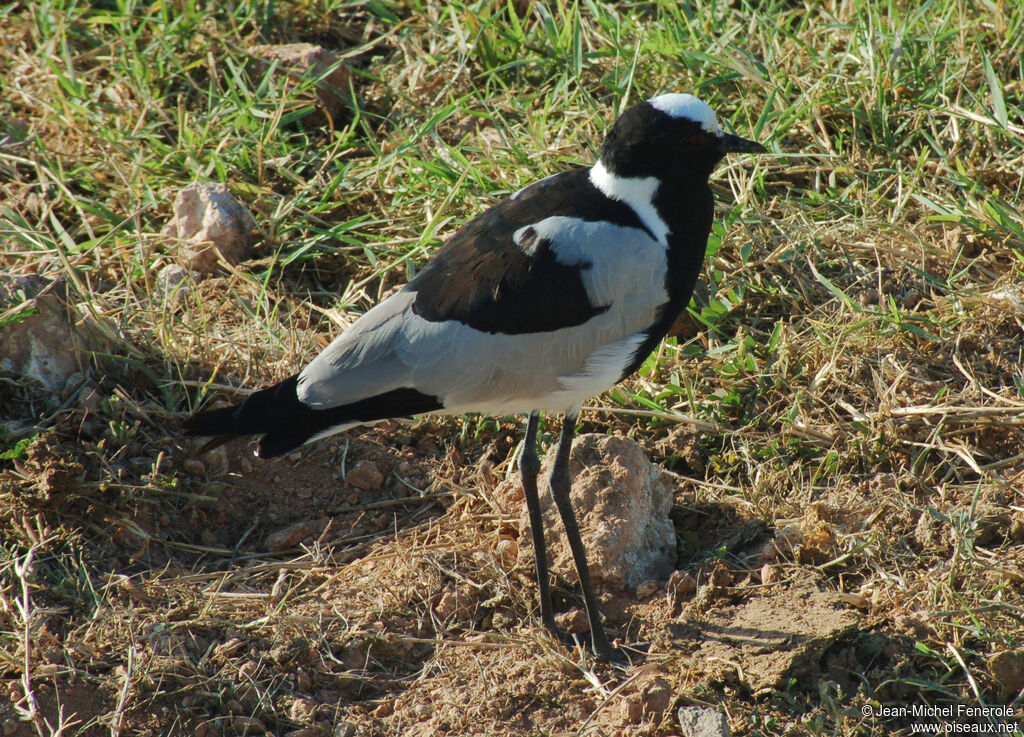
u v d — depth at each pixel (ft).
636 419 34.81
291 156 43.16
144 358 35.17
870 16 44.34
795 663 27.02
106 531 30.96
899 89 42.91
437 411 28.40
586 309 27.50
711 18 46.24
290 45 46.96
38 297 33.45
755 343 35.96
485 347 27.48
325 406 27.73
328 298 39.55
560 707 27.22
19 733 26.45
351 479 33.58
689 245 28.91
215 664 28.02
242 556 31.68
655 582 30.19
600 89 45.68
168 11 48.88
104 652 28.02
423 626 29.55
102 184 42.55
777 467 32.86
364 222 40.27
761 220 38.91
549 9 49.70
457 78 46.39
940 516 30.25
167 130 44.88
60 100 44.01
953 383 34.65
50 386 33.53
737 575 30.30
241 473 33.53
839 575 29.66
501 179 41.37
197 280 39.17
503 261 27.55
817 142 42.27
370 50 49.06
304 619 29.07
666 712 26.48
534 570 30.66
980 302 35.91
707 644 28.12
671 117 27.50
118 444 32.68
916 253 38.14
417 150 43.39
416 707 27.40
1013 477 31.55
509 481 32.71
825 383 35.01
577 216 27.96
